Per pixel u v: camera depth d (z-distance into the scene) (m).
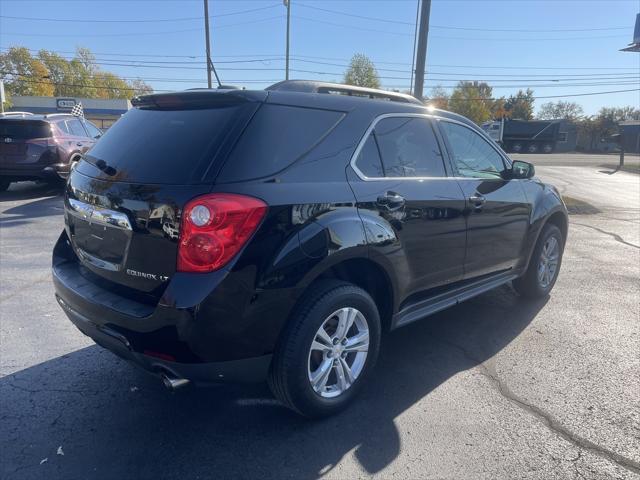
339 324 2.96
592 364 3.79
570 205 12.12
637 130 59.31
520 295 5.29
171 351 2.45
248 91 2.84
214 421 3.01
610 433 2.93
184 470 2.58
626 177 23.50
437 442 2.83
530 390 3.41
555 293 5.44
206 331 2.42
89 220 2.93
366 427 2.96
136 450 2.73
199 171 2.53
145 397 3.26
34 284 5.42
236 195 2.46
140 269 2.61
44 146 10.70
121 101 56.66
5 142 10.52
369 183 3.11
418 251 3.41
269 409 3.14
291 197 2.64
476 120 68.12
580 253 7.37
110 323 2.65
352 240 2.86
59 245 3.47
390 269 3.18
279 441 2.83
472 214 3.88
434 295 3.78
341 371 3.04
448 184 3.72
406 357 3.89
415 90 11.89
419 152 3.62
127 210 2.64
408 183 3.38
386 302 3.36
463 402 3.25
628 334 4.34
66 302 3.03
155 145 2.80
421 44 11.66
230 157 2.56
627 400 3.29
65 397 3.24
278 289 2.56
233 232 2.42
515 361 3.83
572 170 27.73
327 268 2.77
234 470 2.59
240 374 2.61
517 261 4.66
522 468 2.63
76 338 4.12
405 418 3.06
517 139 53.31
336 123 3.07
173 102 3.02
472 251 3.97
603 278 6.02
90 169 3.07
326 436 2.88
